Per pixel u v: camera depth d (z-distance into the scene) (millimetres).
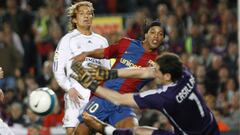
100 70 25125
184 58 48938
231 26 54531
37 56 53031
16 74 49812
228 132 43656
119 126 29188
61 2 54562
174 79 24734
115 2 61062
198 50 51969
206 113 24984
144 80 29250
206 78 48375
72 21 30562
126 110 29359
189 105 24719
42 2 58094
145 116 41031
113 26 51750
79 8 30297
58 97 42375
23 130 42188
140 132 25781
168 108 24594
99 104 29328
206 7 57125
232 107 46375
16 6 55156
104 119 29438
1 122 30281
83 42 30219
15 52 51406
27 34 54031
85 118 26734
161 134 25531
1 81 49531
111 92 24859
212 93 47750
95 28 51812
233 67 50844
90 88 24984
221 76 48625
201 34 52781
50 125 41344
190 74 25062
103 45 30578
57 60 29953
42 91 29297
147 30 29094
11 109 43500
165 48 46156
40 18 53781
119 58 29422
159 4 59438
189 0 57594
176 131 25203
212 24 54812
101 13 60500
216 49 51750
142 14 52469
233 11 56844
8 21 54250
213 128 25156
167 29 51969
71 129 30219
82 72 25016
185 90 24672
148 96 24656
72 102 29844
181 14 53875
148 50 29297
